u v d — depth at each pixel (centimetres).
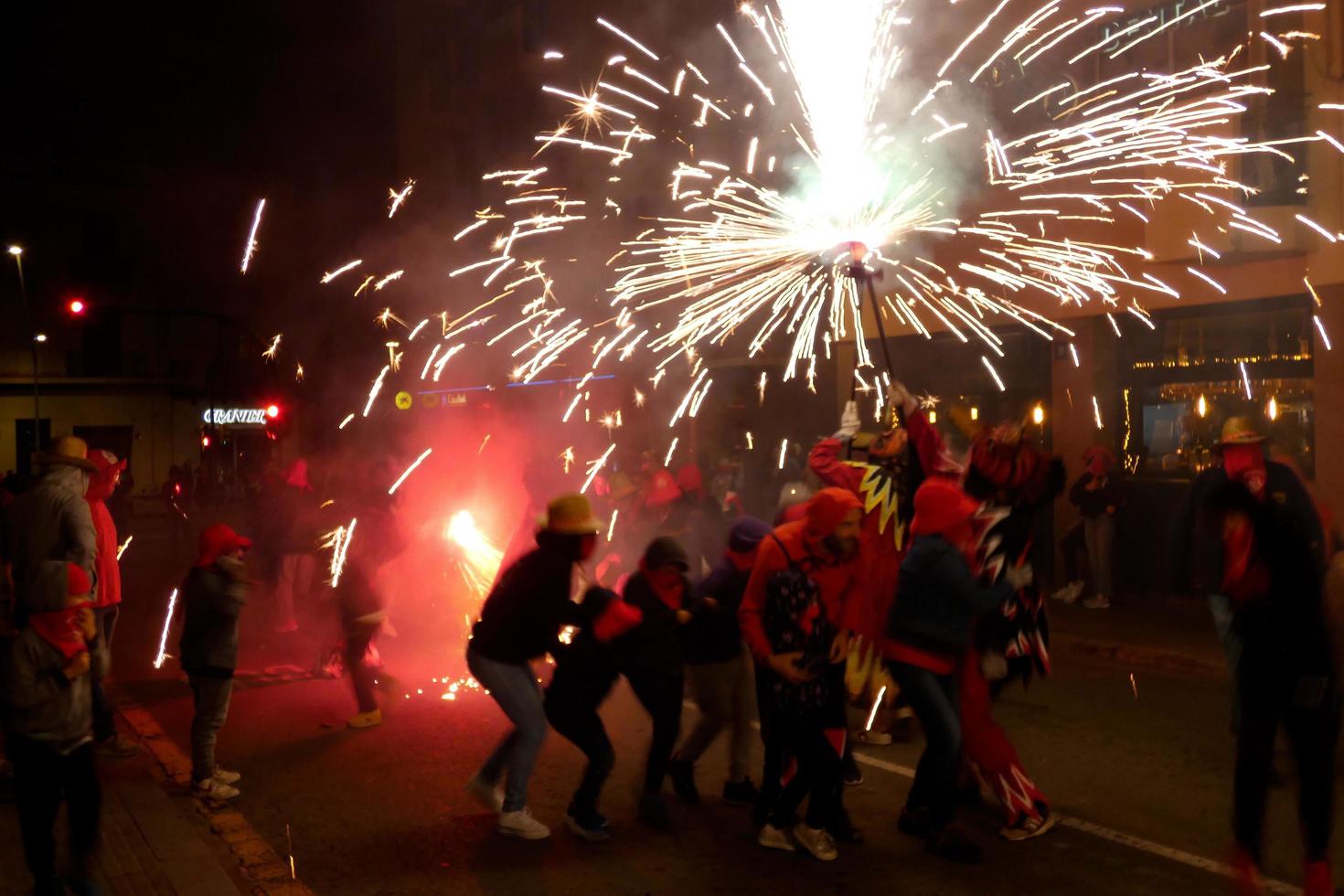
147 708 927
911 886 532
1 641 480
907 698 562
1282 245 1143
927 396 1577
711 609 638
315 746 798
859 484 649
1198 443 1295
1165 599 1326
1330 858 549
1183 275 1263
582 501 604
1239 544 489
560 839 606
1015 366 1460
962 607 551
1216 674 978
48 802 483
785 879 545
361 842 607
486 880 552
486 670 605
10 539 638
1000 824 613
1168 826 604
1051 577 1434
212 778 680
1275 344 1210
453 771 734
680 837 606
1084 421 1378
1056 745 757
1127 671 1001
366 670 848
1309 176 1144
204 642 677
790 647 557
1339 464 1130
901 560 623
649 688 609
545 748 793
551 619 596
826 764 558
